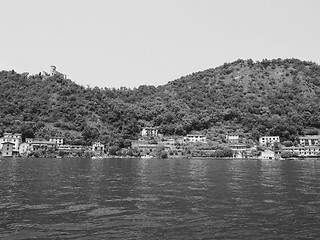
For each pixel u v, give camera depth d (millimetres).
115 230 25109
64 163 119125
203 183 55438
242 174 75375
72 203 35844
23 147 195875
